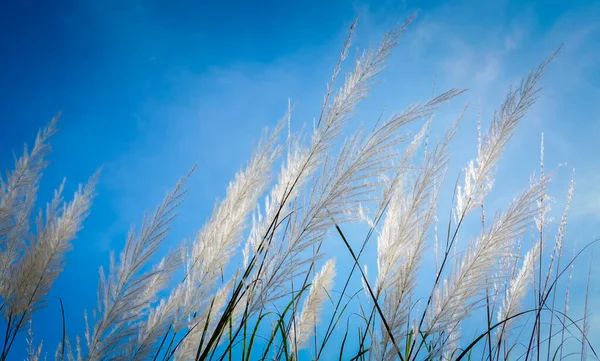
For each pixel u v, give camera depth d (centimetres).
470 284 156
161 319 151
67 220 167
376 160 156
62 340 145
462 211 164
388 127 156
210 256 158
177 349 154
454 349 162
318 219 155
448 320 155
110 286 147
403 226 163
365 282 161
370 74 160
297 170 161
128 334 146
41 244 164
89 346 144
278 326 160
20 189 170
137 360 146
